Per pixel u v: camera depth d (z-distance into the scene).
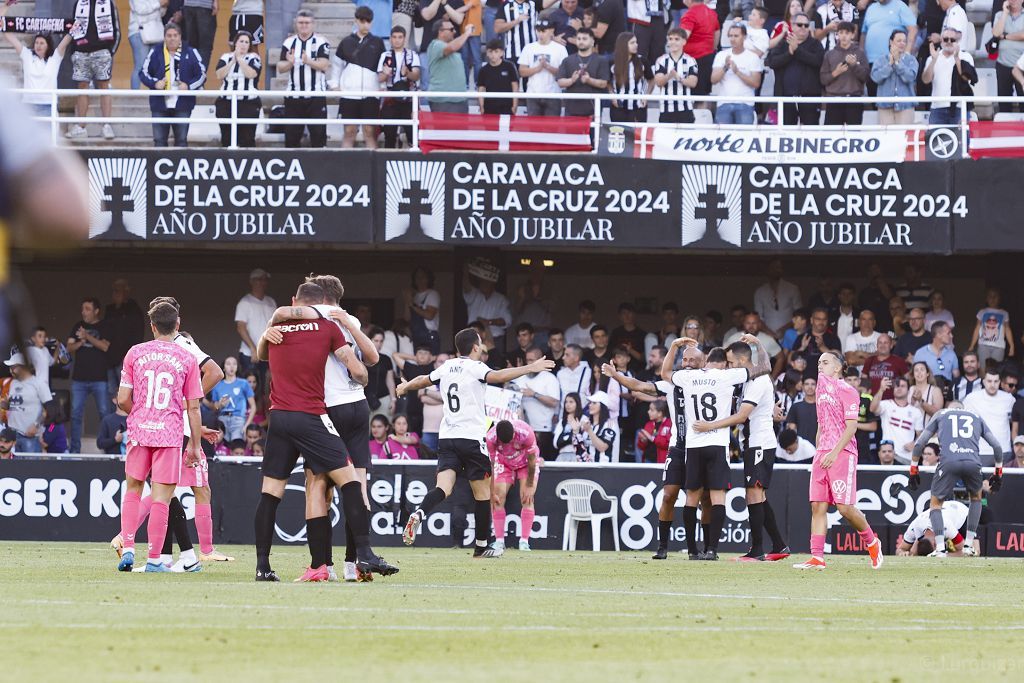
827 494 42.69
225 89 66.12
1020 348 67.38
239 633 20.55
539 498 57.25
